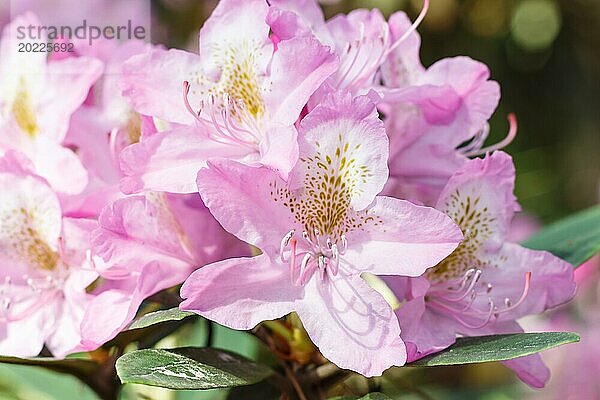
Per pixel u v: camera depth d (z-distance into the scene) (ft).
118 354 1.48
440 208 1.43
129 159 1.38
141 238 1.40
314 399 1.46
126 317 1.38
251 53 1.42
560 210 3.49
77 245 1.45
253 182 1.33
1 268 1.48
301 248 1.37
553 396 2.27
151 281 1.40
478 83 1.50
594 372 2.27
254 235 1.34
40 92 1.51
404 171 1.50
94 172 1.51
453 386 2.34
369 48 1.47
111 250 1.38
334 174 1.36
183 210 1.43
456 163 1.50
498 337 1.35
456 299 1.43
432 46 3.27
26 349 1.46
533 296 1.45
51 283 1.48
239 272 1.33
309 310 1.34
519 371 1.43
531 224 3.13
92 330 1.39
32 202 1.46
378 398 1.35
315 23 1.47
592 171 3.52
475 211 1.44
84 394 1.81
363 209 1.36
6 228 1.47
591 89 3.58
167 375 1.30
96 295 1.45
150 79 1.44
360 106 1.35
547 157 3.53
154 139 1.40
